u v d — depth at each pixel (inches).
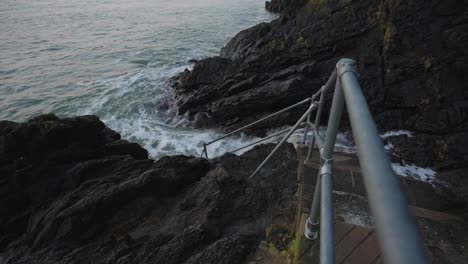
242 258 192.5
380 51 500.7
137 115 574.2
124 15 1446.9
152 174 278.2
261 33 746.8
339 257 127.7
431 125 420.5
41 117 346.0
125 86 680.4
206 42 1002.1
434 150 385.7
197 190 265.9
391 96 467.2
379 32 511.8
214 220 233.1
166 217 256.5
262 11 1523.1
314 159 197.5
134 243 230.4
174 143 491.5
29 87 689.0
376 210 31.6
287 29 700.0
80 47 965.8
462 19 463.8
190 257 201.6
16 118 575.2
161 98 627.5
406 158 389.1
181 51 916.0
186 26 1207.6
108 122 550.3
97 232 251.3
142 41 1014.4
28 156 315.9
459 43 450.0
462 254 132.9
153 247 217.5
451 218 154.6
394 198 31.7
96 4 1764.3
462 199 184.1
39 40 1048.2
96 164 319.9
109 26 1232.2
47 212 275.3
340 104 63.9
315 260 123.5
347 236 135.8
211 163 338.6
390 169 35.0
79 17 1414.9
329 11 589.6
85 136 354.3
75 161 338.6
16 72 775.7
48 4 1777.8
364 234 136.3
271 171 298.7
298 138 455.2
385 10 506.3
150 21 1307.8
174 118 565.3
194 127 539.5
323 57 556.4
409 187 187.0
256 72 583.5
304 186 173.2
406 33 479.2
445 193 184.1
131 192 267.3
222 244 198.1
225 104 529.3
